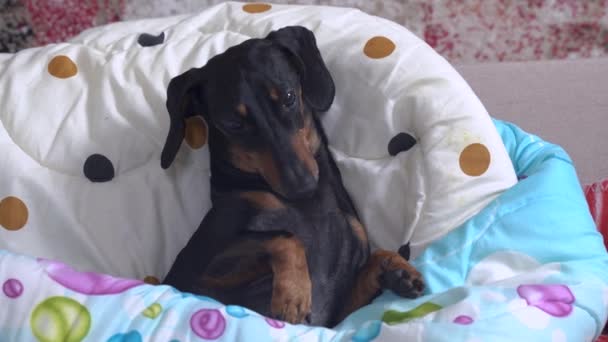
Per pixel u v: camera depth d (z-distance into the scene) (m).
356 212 1.41
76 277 1.06
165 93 1.41
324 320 1.29
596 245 1.18
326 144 1.40
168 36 1.50
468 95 1.33
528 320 0.99
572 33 2.09
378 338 1.00
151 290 1.06
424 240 1.24
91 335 1.01
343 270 1.32
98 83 1.41
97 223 1.36
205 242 1.27
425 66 1.36
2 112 1.38
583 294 1.05
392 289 1.19
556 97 1.94
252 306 1.31
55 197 1.35
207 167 1.42
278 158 1.18
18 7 2.00
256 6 1.54
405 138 1.34
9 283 1.04
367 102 1.37
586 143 1.93
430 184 1.27
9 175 1.34
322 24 1.45
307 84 1.30
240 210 1.28
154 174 1.40
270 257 1.19
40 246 1.35
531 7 2.08
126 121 1.39
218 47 1.46
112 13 2.03
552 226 1.17
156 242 1.40
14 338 1.01
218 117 1.22
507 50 2.10
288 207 1.29
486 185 1.25
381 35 1.41
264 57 1.22
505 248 1.16
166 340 1.00
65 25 2.03
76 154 1.36
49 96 1.40
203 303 1.05
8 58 1.49
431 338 0.96
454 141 1.28
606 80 1.95
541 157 1.37
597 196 1.62
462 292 1.04
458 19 2.07
